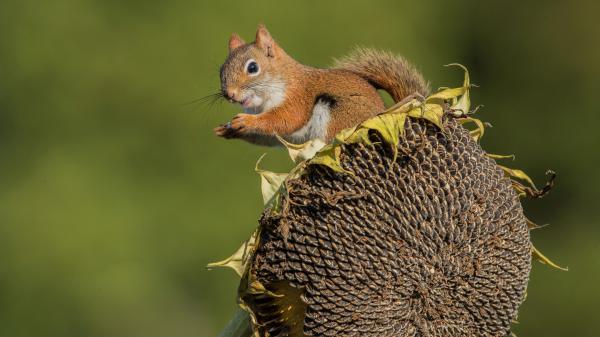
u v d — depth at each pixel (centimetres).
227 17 1792
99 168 1759
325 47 1800
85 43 1822
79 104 1805
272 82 787
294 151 602
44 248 1678
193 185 1720
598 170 1895
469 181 584
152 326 1630
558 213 1875
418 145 584
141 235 1691
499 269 586
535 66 1980
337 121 759
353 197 574
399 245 572
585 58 1980
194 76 1775
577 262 1780
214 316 1642
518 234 591
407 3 1898
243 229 1686
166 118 1772
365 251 570
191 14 1800
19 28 1841
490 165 595
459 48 1967
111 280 1644
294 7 1802
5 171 1780
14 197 1745
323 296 570
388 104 866
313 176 584
